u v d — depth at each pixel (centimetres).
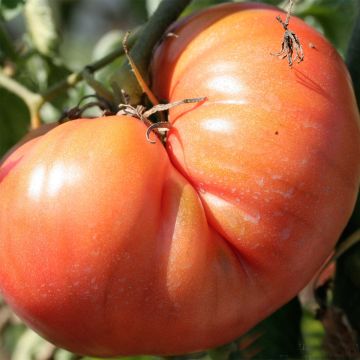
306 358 40
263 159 28
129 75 31
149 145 29
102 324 28
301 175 28
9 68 44
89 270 28
